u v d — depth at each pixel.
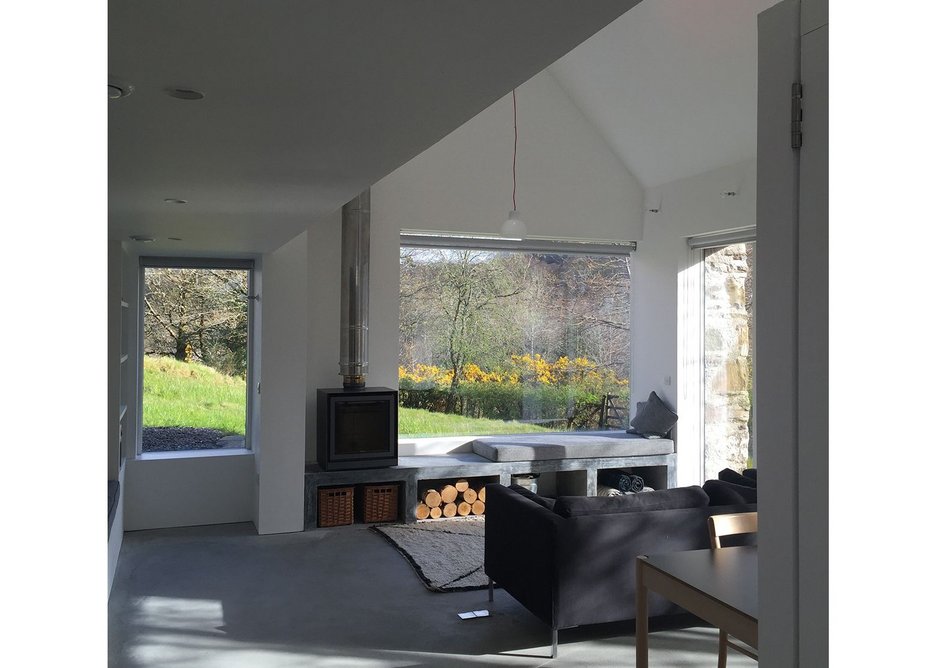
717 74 6.35
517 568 4.61
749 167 6.79
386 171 3.35
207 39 1.88
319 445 7.22
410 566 5.86
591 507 4.29
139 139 2.82
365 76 2.15
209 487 7.04
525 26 1.79
